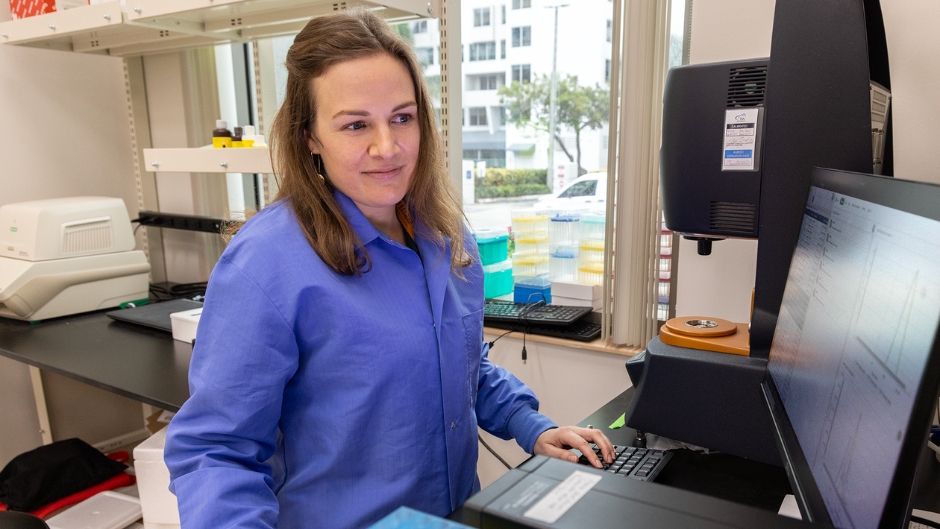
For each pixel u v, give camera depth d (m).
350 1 1.62
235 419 0.80
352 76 0.82
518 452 2.06
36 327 1.99
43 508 2.06
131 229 2.30
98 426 2.62
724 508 0.40
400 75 0.86
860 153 0.88
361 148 0.85
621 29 1.61
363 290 0.90
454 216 1.09
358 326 0.86
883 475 0.44
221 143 1.93
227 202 2.58
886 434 0.45
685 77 1.11
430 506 0.95
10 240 2.08
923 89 1.21
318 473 0.88
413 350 0.90
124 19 1.83
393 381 0.89
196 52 2.43
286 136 0.90
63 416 2.50
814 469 0.60
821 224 0.73
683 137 1.13
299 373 0.88
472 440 1.03
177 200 2.62
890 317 0.48
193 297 2.41
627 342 1.74
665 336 1.08
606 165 1.88
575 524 0.39
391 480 0.90
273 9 1.81
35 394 2.34
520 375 1.98
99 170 2.58
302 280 0.84
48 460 2.11
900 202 0.50
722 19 1.43
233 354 0.80
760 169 1.05
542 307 1.97
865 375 0.51
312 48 0.84
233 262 0.83
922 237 0.44
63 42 2.26
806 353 0.70
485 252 2.10
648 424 1.04
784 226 0.94
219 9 1.80
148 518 1.68
